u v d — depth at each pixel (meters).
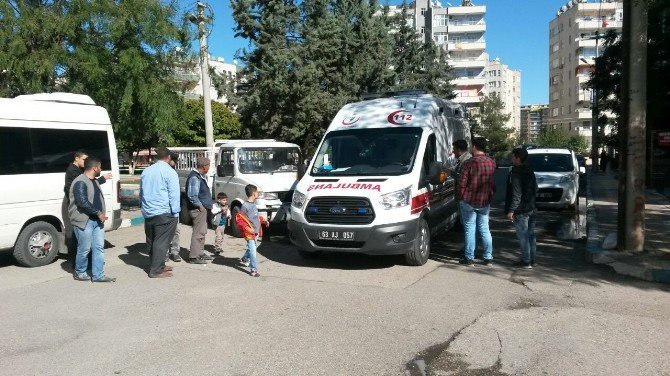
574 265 8.12
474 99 90.25
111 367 4.57
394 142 8.62
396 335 5.16
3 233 8.30
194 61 14.62
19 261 8.58
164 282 7.48
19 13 11.54
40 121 8.97
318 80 18.17
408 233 7.70
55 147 9.12
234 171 11.74
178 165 14.89
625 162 8.16
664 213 12.95
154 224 7.72
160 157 7.80
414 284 7.06
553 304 6.09
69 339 5.27
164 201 7.68
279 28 17.94
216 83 19.03
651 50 17.47
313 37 17.78
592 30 81.25
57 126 9.19
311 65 17.33
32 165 8.76
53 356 4.84
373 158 8.54
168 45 13.39
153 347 5.00
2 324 5.76
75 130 9.46
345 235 7.68
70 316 6.00
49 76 12.03
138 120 14.16
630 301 6.20
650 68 18.06
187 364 4.60
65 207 8.64
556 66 90.19
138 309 6.20
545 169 15.66
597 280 7.18
